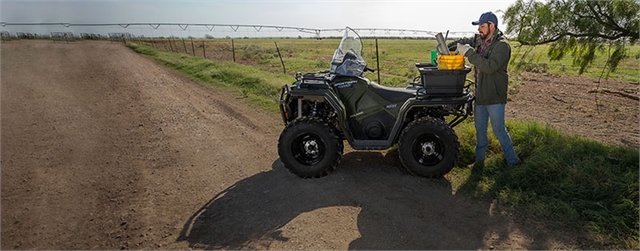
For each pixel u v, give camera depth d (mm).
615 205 4012
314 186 4922
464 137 6082
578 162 4766
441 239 3738
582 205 4121
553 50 6789
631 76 15531
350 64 5277
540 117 8078
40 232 4074
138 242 3859
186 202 4680
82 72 16625
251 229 4020
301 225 4043
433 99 4883
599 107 8992
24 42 37594
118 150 6574
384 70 19594
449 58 4762
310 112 5539
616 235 3676
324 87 5078
